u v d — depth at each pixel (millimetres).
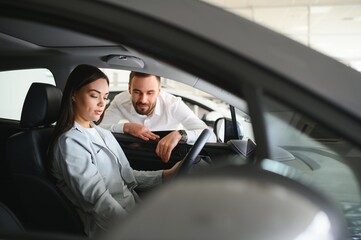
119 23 711
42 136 1769
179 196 524
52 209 1684
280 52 700
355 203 968
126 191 1878
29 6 744
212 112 3781
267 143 689
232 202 511
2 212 1276
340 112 663
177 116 2639
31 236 814
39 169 1679
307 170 1067
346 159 983
